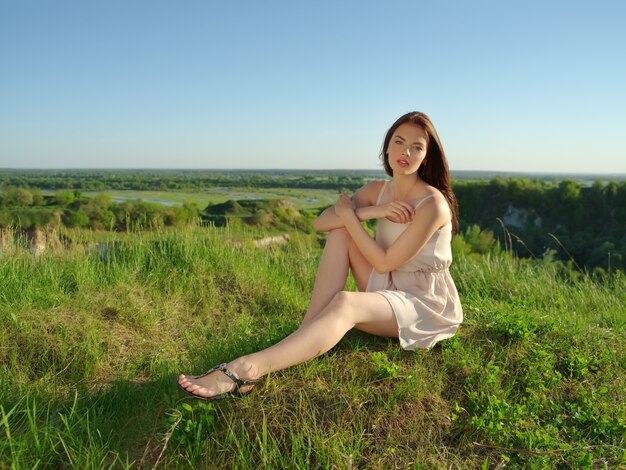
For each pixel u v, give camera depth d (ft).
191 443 7.81
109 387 10.89
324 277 10.19
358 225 10.03
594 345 11.42
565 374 10.29
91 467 7.35
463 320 12.23
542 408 9.03
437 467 7.48
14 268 15.79
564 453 7.92
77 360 11.84
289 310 16.71
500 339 11.19
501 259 21.86
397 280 10.30
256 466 7.40
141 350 13.12
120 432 8.58
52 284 15.46
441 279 10.44
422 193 10.11
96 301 14.79
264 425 7.61
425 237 9.81
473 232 31.53
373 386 8.87
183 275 17.58
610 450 8.13
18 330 12.37
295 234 24.56
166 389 9.80
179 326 14.88
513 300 14.52
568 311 16.87
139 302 15.30
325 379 8.99
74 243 18.29
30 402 9.40
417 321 9.90
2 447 7.36
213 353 11.19
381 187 11.20
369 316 9.32
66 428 8.18
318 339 8.73
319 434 7.74
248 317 15.74
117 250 18.72
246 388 8.27
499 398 9.05
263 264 20.51
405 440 7.95
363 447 7.72
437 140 10.25
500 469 7.55
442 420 8.41
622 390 9.77
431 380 9.25
